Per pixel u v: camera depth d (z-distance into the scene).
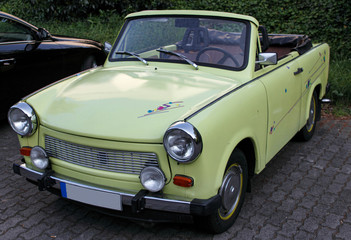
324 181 3.83
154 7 10.21
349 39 8.18
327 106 6.14
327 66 5.18
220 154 2.55
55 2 9.68
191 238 2.92
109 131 2.51
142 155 2.48
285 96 3.62
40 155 2.86
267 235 2.96
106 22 9.72
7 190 3.61
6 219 3.15
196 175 2.42
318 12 8.94
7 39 5.02
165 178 2.47
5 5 10.24
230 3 10.05
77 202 2.83
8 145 4.64
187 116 2.44
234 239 2.90
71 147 2.71
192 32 3.55
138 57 3.64
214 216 2.74
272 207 3.35
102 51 6.66
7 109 5.07
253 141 3.03
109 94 2.91
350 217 3.21
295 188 3.69
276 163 4.23
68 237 2.94
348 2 8.70
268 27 9.16
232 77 3.28
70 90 3.09
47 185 2.83
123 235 2.96
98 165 2.64
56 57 5.65
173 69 3.42
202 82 3.08
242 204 3.13
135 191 2.58
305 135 4.68
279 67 3.72
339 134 5.08
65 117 2.74
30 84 5.30
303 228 3.05
